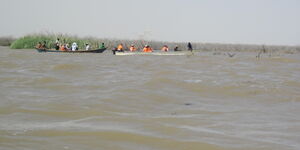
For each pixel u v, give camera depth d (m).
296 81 14.06
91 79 13.68
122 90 11.33
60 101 9.53
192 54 32.69
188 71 16.95
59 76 14.21
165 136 6.52
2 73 14.84
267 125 7.59
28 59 22.89
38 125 7.14
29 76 14.02
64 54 31.19
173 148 5.90
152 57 28.09
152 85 12.38
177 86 12.42
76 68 17.20
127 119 7.80
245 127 7.36
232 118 8.19
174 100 10.27
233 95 11.22
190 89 11.98
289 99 10.79
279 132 7.02
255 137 6.60
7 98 9.79
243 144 6.14
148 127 7.12
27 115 8.02
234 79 14.34
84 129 6.85
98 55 30.66
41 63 19.62
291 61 24.70
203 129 7.10
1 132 6.50
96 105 9.20
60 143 5.96
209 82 13.33
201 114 8.55
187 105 9.67
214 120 7.93
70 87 11.80
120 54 31.94
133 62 21.95
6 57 24.19
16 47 42.62
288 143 6.25
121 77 14.36
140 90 11.42
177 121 7.72
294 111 9.20
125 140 6.24
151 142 6.16
